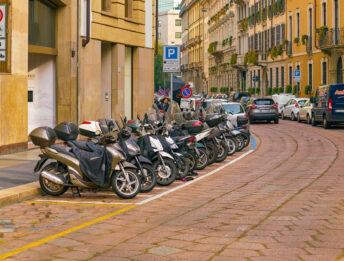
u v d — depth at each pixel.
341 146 22.88
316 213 9.83
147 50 31.52
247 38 71.88
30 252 7.59
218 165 17.44
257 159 18.92
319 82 47.72
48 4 22.05
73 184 11.77
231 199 11.45
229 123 20.72
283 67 57.41
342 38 43.00
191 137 15.19
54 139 11.97
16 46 18.12
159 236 8.37
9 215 10.19
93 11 25.31
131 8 29.97
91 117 25.20
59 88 22.84
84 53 24.70
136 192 11.80
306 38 50.34
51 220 9.74
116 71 28.03
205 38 109.31
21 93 18.55
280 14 57.84
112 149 11.64
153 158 13.48
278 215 9.71
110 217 9.90
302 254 7.27
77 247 7.82
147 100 31.56
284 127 36.31
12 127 18.06
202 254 7.34
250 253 7.35
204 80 109.38
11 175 13.86
